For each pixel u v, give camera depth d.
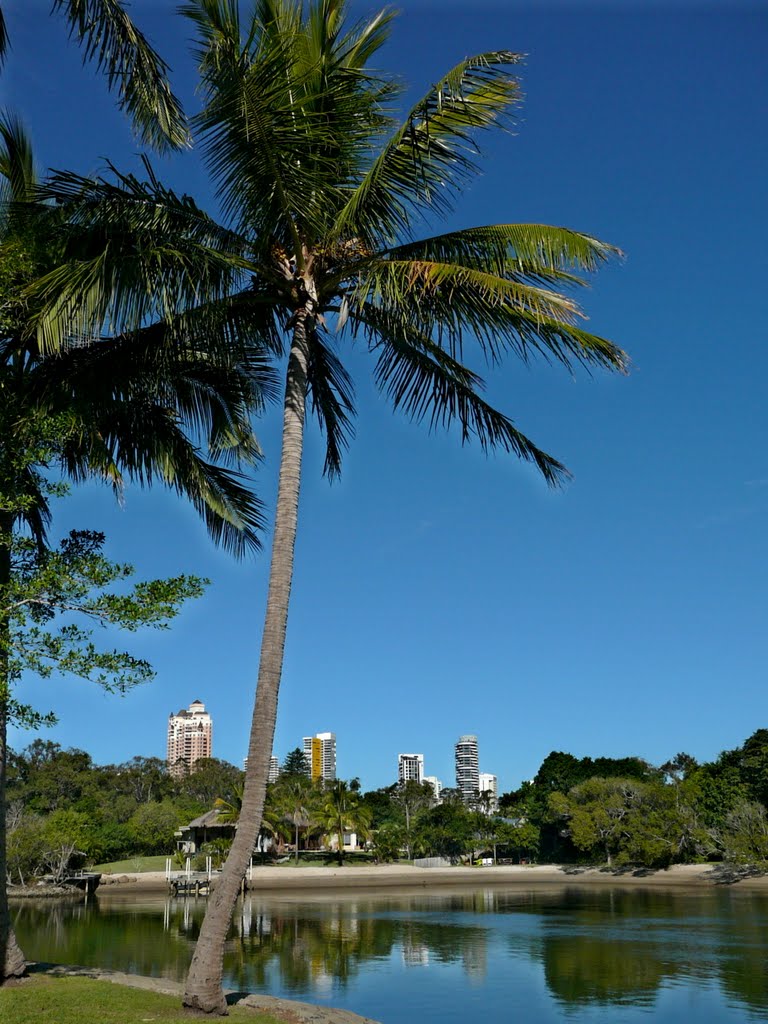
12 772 91.62
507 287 10.41
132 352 13.24
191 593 10.89
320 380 14.34
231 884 10.41
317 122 11.34
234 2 10.38
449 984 21.67
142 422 14.72
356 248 12.36
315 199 11.36
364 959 26.34
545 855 83.19
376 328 13.15
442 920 39.16
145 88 10.21
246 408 15.61
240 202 11.42
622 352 11.21
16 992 10.53
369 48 11.84
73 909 48.00
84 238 11.46
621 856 70.00
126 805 89.44
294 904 50.62
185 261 10.88
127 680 10.48
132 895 60.12
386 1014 18.08
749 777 66.88
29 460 11.30
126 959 25.48
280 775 119.31
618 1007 18.58
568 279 11.87
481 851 92.44
